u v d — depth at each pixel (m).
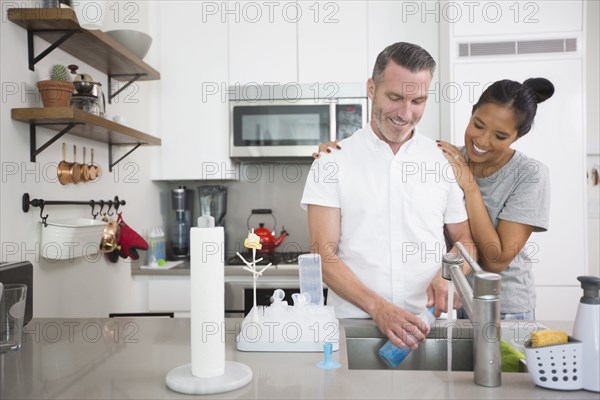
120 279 2.31
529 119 1.61
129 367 0.93
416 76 1.24
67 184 1.80
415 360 1.23
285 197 2.95
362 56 2.57
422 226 1.39
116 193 2.22
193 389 0.79
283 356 0.99
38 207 1.62
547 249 2.25
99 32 1.66
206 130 2.65
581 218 2.23
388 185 1.38
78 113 1.51
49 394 0.80
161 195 2.86
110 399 0.78
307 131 2.57
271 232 2.76
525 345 0.82
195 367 0.83
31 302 1.28
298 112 2.57
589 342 0.77
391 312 1.15
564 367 0.78
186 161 2.66
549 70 2.26
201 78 2.65
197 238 0.81
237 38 2.63
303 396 0.78
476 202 1.51
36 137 1.61
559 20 2.26
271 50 2.61
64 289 1.79
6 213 1.46
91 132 1.80
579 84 2.24
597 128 2.78
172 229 2.85
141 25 2.55
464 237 1.49
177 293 2.47
